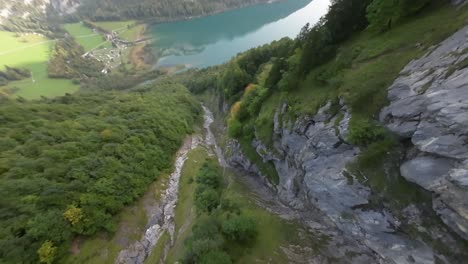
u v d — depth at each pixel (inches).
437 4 1055.6
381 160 792.3
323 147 1031.0
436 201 627.8
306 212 1160.8
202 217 1486.2
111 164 1974.7
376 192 789.9
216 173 1963.6
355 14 1451.8
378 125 829.8
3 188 1514.5
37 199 1529.3
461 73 613.6
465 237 568.4
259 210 1326.3
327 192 986.1
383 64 978.1
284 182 1422.2
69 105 2972.4
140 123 2669.8
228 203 1435.8
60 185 1654.8
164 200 2070.6
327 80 1197.1
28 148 1904.5
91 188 1738.4
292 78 1542.8
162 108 3351.4
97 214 1642.5
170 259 1392.7
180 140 2906.0
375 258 817.5
